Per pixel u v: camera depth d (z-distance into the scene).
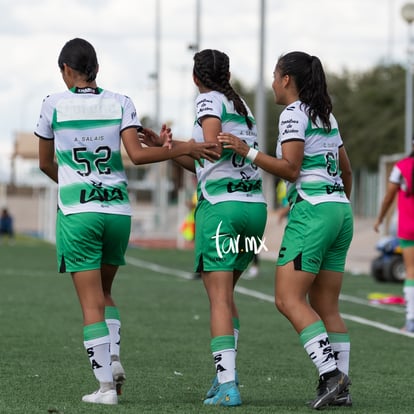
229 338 16.28
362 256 73.50
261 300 37.28
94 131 16.48
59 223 16.50
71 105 16.56
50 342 24.34
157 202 136.88
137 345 24.22
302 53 16.81
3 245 85.38
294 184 16.59
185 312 32.34
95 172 16.48
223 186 16.64
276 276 16.50
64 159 16.52
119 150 16.67
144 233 118.38
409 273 28.11
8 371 19.80
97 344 16.23
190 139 16.45
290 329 27.95
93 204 16.33
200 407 15.84
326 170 16.55
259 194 17.00
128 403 16.30
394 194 27.70
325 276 16.98
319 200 16.36
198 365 21.12
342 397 16.06
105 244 16.69
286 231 16.59
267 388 18.44
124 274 50.75
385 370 20.98
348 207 16.80
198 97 16.89
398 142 135.75
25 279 45.69
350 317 31.50
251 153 16.19
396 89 140.38
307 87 16.59
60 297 36.88
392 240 47.47
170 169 155.00
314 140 16.48
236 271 17.22
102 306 16.44
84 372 19.73
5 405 15.88
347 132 145.50
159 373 19.98
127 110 16.72
